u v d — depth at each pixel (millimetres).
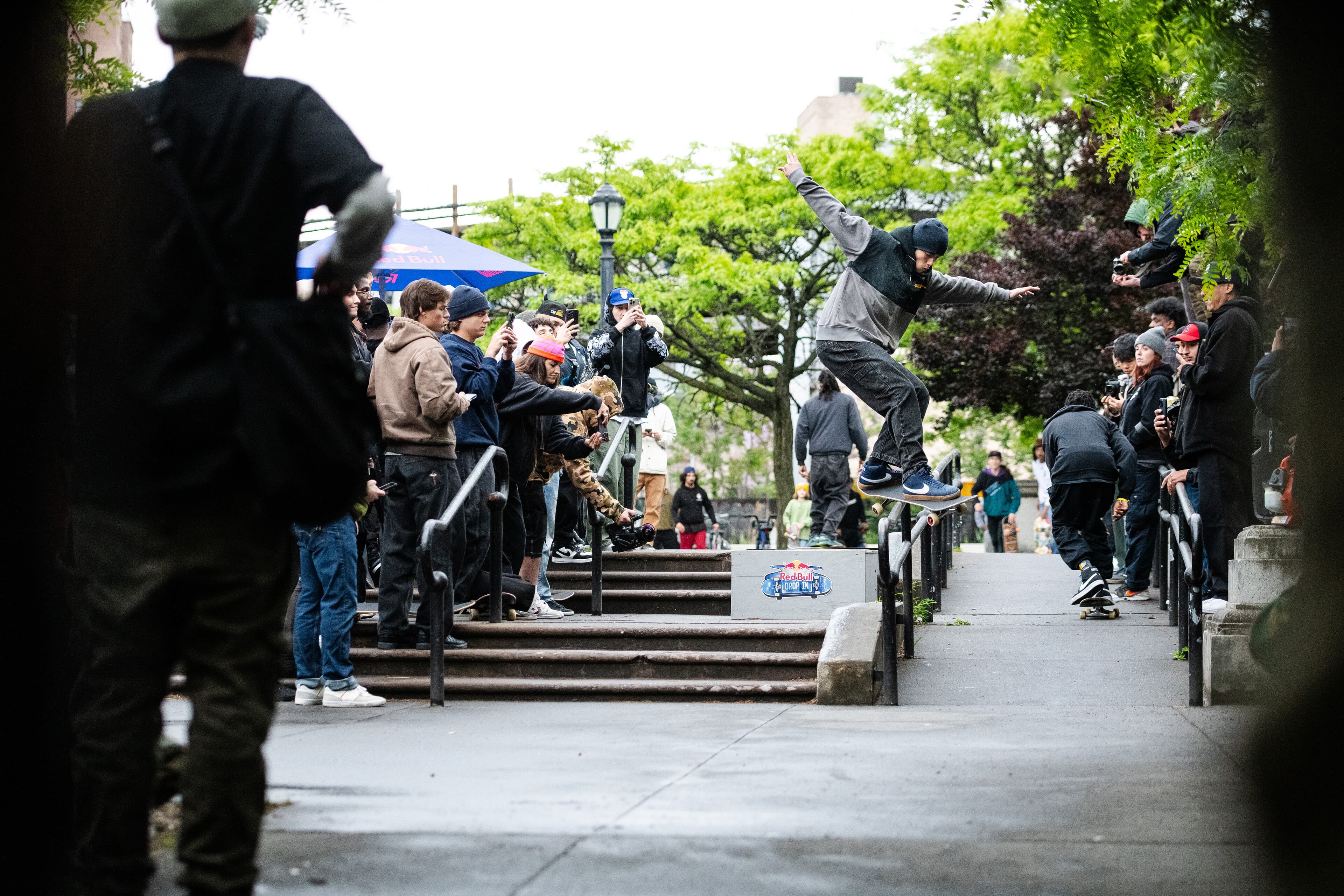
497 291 36719
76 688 4016
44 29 4211
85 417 3469
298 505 3381
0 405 4184
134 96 3590
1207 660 8453
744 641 9891
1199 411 10250
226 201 3490
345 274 3471
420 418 9469
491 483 10453
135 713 3557
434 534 8984
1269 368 8227
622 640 10047
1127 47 6816
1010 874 4133
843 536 20703
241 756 3480
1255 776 5523
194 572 3439
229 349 3436
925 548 13258
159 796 4422
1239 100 6457
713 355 37000
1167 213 10516
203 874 3461
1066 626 12367
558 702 9219
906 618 10758
